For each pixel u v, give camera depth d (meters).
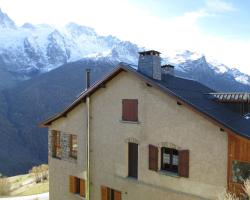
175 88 17.36
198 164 15.13
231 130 13.45
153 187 16.98
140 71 17.95
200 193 15.08
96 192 20.27
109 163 19.47
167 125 16.34
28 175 53.22
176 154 16.41
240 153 13.73
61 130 23.06
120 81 18.73
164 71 21.69
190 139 15.42
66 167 22.64
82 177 21.30
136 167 18.45
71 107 21.50
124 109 18.53
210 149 14.70
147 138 17.30
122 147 18.64
